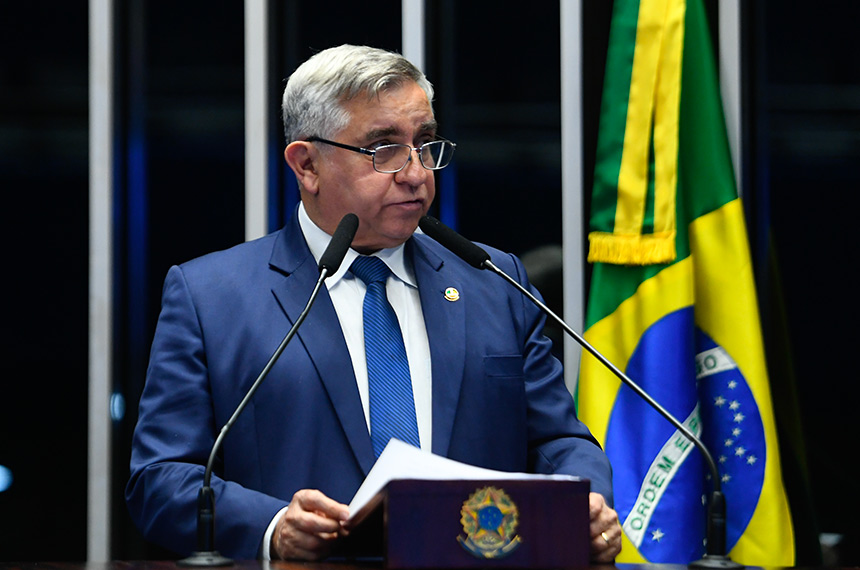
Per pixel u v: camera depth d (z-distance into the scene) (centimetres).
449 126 1061
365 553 575
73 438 1051
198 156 1066
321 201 689
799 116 1043
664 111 945
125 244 1061
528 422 704
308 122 688
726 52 1022
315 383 652
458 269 730
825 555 1015
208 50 1073
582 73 1041
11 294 1057
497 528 467
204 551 511
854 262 1034
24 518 1044
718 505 527
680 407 914
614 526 573
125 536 1049
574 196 1030
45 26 1077
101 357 1041
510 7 1065
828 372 1029
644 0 957
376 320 680
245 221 1059
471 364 684
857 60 1045
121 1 1071
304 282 685
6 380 1052
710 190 949
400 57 689
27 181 1066
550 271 1043
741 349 923
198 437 650
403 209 669
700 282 945
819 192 1039
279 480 636
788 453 1013
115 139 1062
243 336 665
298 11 1070
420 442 656
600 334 948
